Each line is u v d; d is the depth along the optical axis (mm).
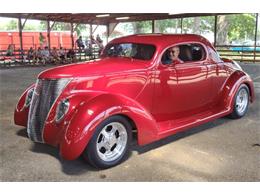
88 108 3010
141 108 3359
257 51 16625
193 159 3361
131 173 3053
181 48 4148
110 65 3707
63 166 3217
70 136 2936
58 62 16875
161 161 3318
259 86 7898
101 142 3129
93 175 3023
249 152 3551
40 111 3422
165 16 18328
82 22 20391
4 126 4566
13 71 12500
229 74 4852
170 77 3949
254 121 4809
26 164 3262
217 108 4703
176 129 3816
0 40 19719
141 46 3988
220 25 30391
